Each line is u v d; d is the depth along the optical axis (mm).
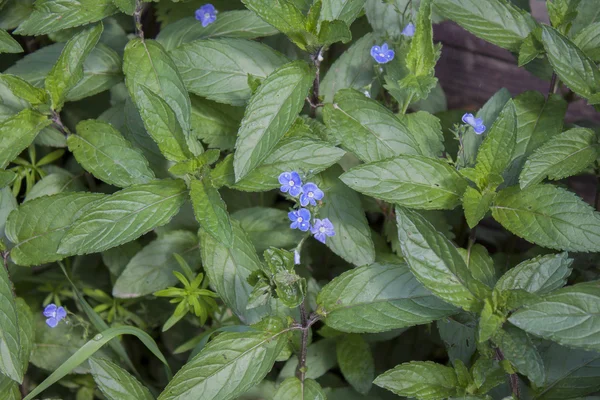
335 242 620
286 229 638
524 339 542
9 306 571
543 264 558
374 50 619
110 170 601
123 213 574
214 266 592
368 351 622
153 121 577
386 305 568
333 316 568
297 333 617
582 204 571
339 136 597
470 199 577
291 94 578
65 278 671
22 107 646
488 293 546
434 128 626
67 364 581
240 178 564
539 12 727
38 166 686
